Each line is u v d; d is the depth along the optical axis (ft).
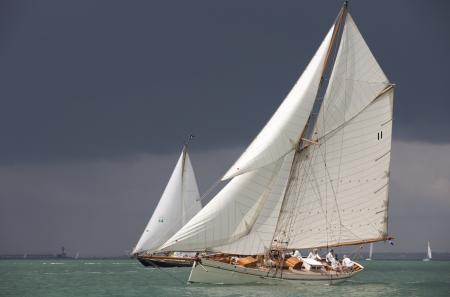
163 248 289.74
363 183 336.08
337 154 332.19
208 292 283.59
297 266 313.73
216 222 293.02
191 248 290.35
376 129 334.85
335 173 331.77
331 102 329.31
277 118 308.60
